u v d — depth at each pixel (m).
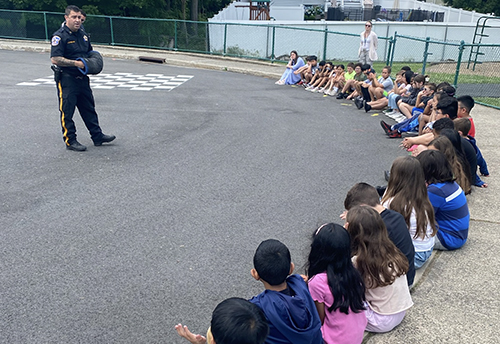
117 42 20.73
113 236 4.80
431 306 3.64
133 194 5.91
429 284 3.93
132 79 14.81
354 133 9.15
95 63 7.35
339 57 22.23
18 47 19.97
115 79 14.70
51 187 6.08
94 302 3.74
